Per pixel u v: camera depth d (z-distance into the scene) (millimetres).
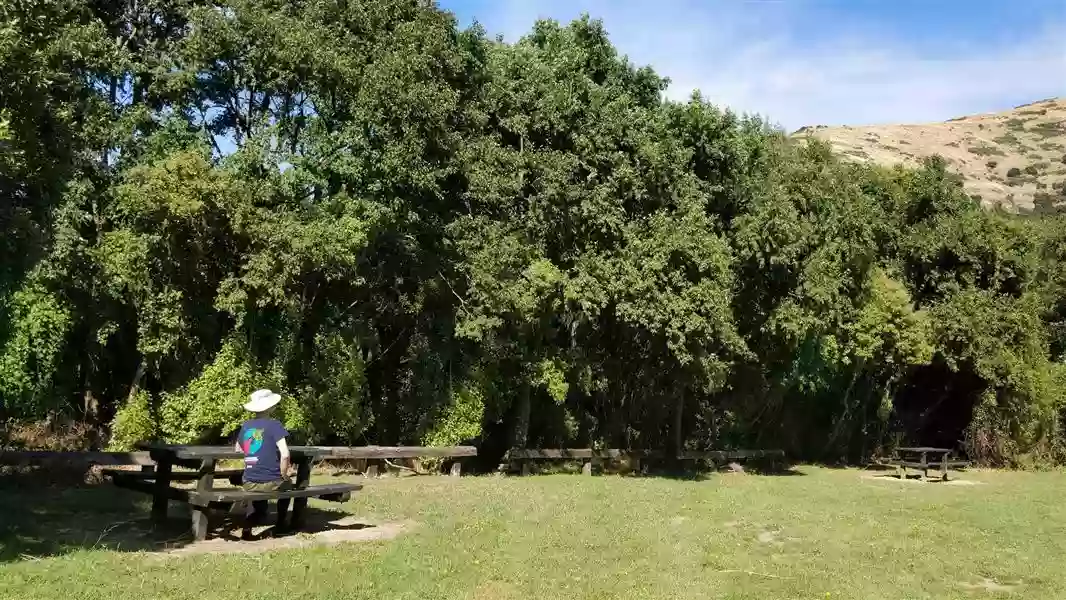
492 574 8172
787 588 8375
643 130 19906
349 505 12086
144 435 15328
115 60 14781
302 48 15234
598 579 8227
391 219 15859
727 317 19203
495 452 21391
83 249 14414
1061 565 10141
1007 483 21906
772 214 21125
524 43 21188
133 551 8109
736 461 24266
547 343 20281
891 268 27594
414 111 15641
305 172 15312
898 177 29734
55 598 6328
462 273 17922
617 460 22016
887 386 27016
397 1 16719
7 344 14180
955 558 10352
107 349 16938
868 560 10078
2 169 8508
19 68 8375
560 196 18328
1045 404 27078
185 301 15539
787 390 25625
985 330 26453
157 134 15414
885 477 22938
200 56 15562
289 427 15867
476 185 17172
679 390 22156
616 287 18328
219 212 14523
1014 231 27891
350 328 17719
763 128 26188
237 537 9266
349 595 7004
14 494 11156
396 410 19234
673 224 19016
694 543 10516
